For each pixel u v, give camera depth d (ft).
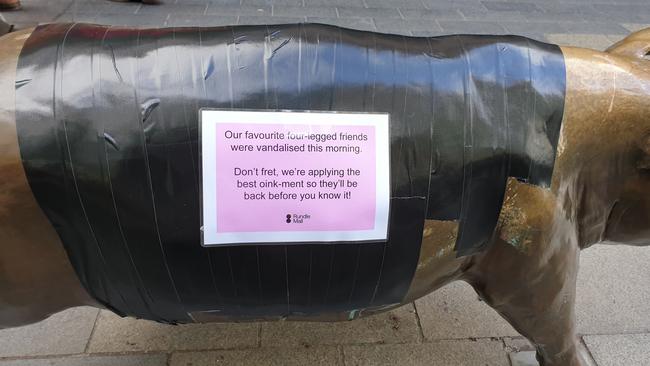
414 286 4.21
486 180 3.80
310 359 6.21
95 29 3.76
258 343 6.36
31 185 3.33
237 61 3.56
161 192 3.45
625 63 4.11
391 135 3.65
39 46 3.51
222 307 4.03
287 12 14.75
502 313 4.94
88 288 3.88
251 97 3.51
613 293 7.29
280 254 3.72
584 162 4.08
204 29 3.77
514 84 3.84
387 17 14.98
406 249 3.89
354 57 3.71
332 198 3.65
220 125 3.46
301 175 3.59
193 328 6.51
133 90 3.40
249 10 14.69
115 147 3.35
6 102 3.29
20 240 3.51
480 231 3.98
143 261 3.65
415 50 3.89
